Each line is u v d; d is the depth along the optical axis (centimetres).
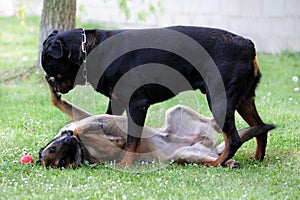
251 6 2050
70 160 894
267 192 766
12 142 1024
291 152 984
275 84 1589
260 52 2056
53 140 905
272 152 988
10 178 827
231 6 2081
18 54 1925
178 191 770
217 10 2108
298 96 1434
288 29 2017
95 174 853
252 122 946
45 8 1541
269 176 844
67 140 888
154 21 2239
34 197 739
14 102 1359
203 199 737
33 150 983
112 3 2294
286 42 2030
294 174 856
